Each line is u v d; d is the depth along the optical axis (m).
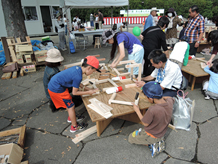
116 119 2.80
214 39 3.50
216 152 2.08
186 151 2.12
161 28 3.62
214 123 2.60
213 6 29.53
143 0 27.25
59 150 2.22
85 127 2.62
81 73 2.14
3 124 2.80
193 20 4.46
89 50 7.88
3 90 4.04
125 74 3.35
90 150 2.19
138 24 19.14
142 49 3.35
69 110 2.37
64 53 7.41
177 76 2.40
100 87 2.84
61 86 2.21
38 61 5.46
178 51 3.23
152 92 1.83
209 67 3.38
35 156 2.13
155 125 1.81
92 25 12.23
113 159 2.04
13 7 5.78
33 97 3.67
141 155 2.09
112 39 3.06
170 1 27.62
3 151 2.01
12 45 5.31
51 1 13.23
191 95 3.48
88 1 6.91
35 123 2.79
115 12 24.20
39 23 13.24
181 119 2.41
